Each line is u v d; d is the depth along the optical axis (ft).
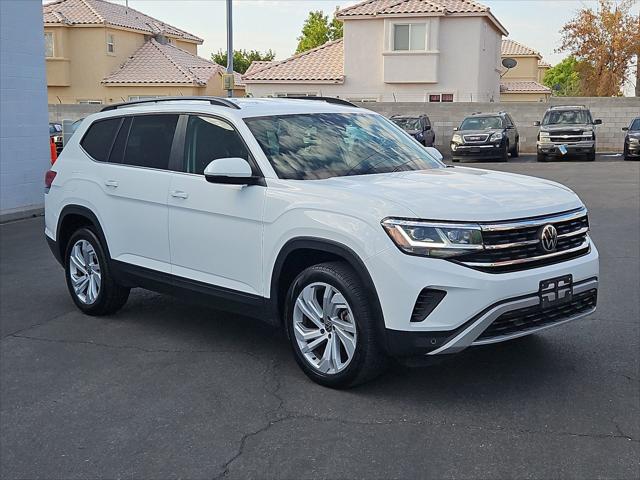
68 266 23.77
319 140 19.13
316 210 16.26
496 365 17.80
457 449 13.62
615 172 67.87
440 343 14.70
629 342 19.27
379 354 15.67
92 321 22.85
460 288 14.48
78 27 137.49
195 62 148.66
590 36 148.05
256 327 21.88
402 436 14.24
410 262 14.71
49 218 24.26
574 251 16.19
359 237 15.37
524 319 15.31
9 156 46.73
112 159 22.25
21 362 19.30
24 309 24.39
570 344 19.20
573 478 12.48
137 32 146.82
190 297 19.76
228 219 18.29
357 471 12.97
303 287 16.75
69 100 139.95
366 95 124.36
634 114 98.58
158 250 20.44
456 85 121.39
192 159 19.76
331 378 16.42
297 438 14.35
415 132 87.86
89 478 13.23
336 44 133.90
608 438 13.89
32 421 15.66
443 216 14.79
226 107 19.60
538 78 218.79
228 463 13.51
